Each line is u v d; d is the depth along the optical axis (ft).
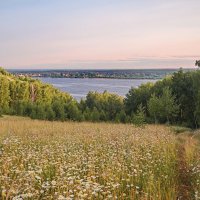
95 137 59.52
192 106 177.78
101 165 34.01
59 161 33.40
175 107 158.81
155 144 55.26
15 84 293.43
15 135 61.21
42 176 28.17
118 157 38.55
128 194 27.43
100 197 23.67
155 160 41.04
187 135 95.71
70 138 57.16
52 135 65.67
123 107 223.51
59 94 336.29
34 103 229.66
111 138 60.13
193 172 37.42
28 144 48.47
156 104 159.43
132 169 33.45
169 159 45.14
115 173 30.68
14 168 30.55
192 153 51.96
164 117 169.58
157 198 25.93
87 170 30.81
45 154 37.50
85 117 195.62
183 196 30.60
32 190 23.48
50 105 212.84
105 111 223.92
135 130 82.99
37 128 80.23
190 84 181.88
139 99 207.72
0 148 42.93
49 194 23.30
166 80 204.74
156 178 33.94
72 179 25.45
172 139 69.51
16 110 219.82
